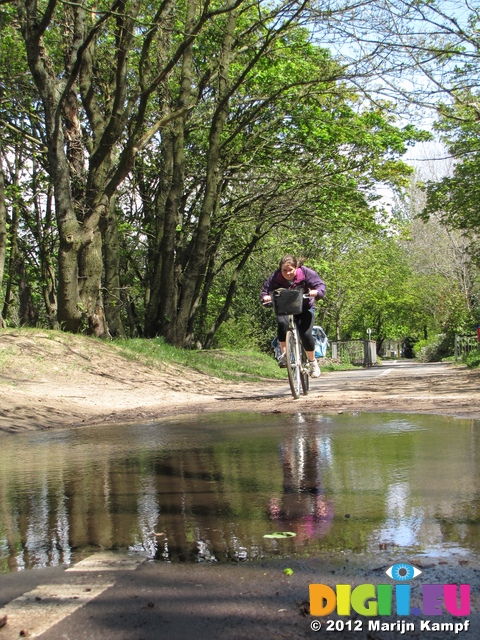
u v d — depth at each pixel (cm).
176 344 2127
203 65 2356
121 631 167
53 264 2545
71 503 318
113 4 1430
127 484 363
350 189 2277
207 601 185
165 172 2173
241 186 2461
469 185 2364
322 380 1895
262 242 2969
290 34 1962
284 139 2269
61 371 1254
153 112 2117
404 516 267
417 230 4806
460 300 4425
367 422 617
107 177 1623
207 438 553
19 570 218
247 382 1728
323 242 3138
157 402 1052
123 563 220
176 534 253
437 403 800
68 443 561
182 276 2445
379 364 5088
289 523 263
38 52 1513
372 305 6128
